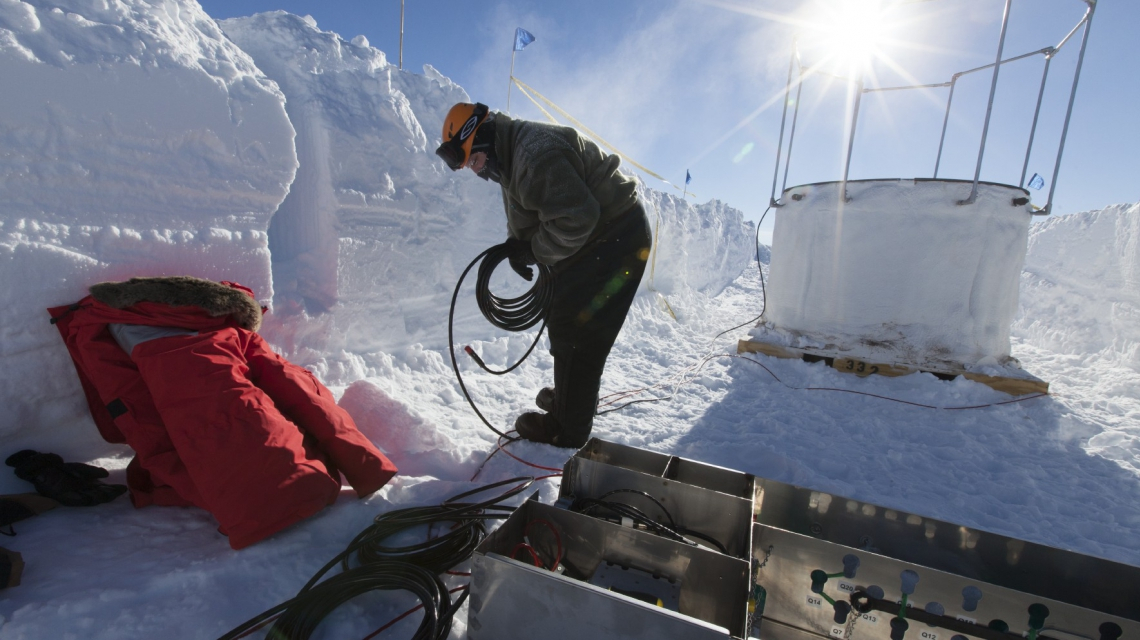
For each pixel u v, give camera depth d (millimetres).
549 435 2496
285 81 3240
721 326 7570
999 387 4102
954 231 4258
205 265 2258
